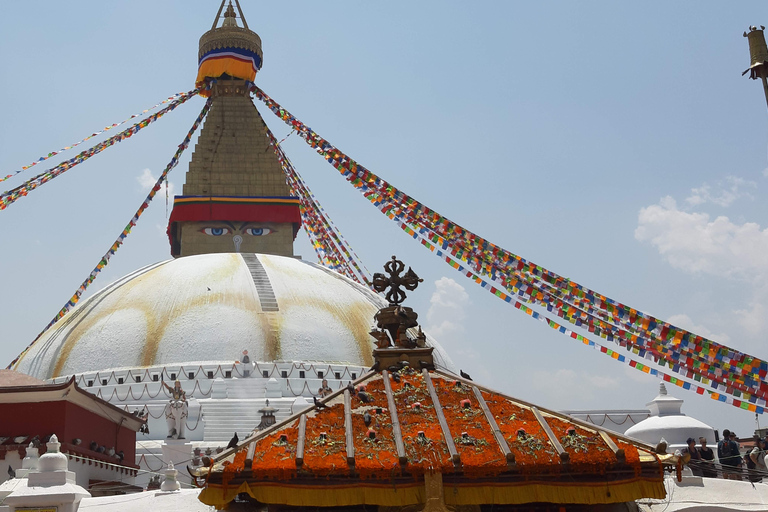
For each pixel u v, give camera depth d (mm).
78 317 51719
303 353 48500
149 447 40906
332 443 13266
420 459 12898
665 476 20531
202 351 47625
